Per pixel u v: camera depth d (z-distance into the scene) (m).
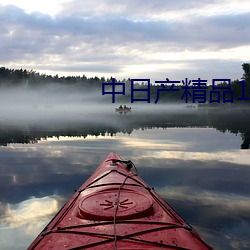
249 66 68.69
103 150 11.59
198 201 5.85
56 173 8.09
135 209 3.43
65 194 6.34
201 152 10.96
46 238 3.10
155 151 11.26
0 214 5.23
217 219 5.03
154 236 2.99
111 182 4.92
